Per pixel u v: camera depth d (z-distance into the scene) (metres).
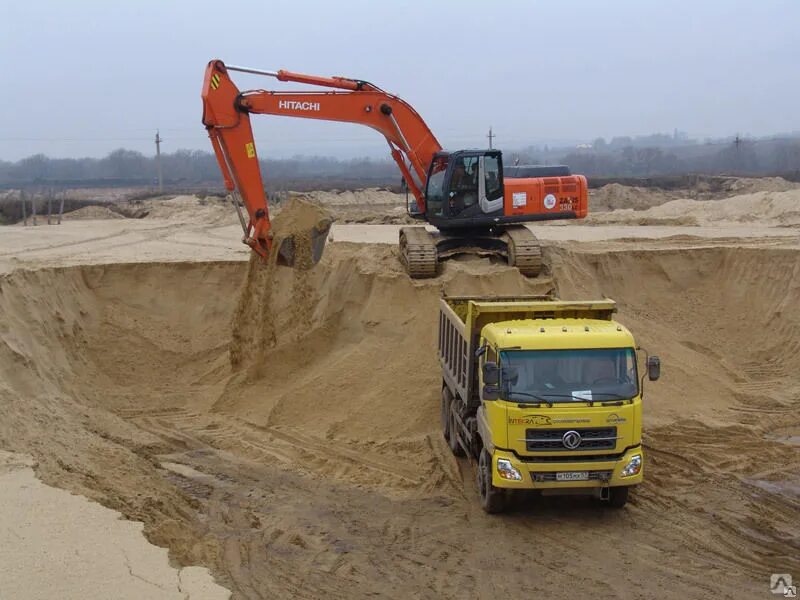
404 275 22.39
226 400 21.48
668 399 20.44
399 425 19.03
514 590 11.35
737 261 27.73
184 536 12.04
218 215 50.47
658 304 27.05
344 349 22.39
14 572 9.80
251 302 22.25
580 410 12.84
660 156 174.38
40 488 12.40
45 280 24.33
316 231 21.09
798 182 80.06
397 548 12.85
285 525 13.80
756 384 23.09
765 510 14.50
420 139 23.28
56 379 21.45
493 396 13.04
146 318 26.16
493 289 21.67
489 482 13.70
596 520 13.88
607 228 40.06
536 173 23.97
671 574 11.89
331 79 21.91
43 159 184.38
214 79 20.19
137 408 21.59
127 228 42.47
